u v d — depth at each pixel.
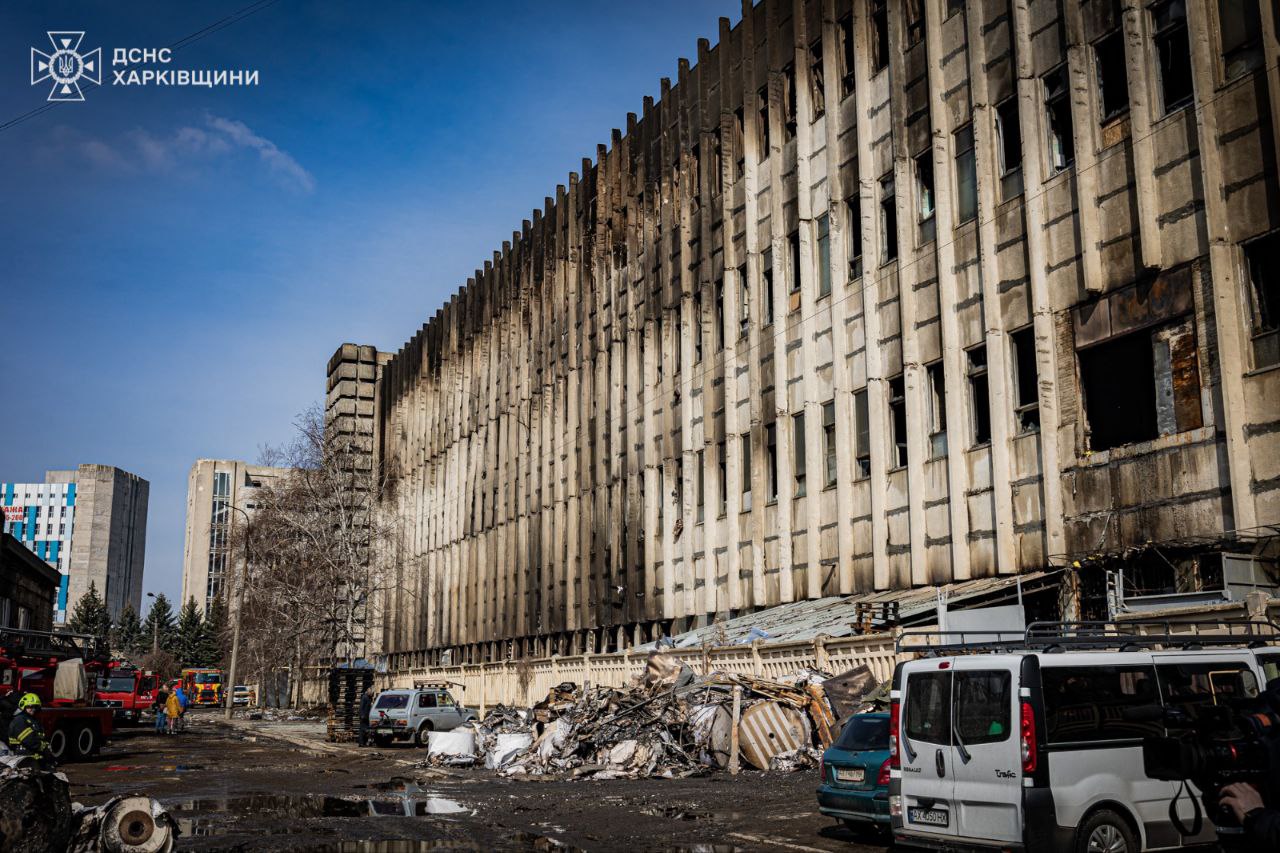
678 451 39.41
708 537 36.50
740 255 36.22
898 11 28.50
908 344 27.27
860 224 29.92
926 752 10.62
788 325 33.00
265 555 70.75
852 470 29.56
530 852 12.02
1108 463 21.31
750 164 35.44
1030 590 22.02
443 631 64.94
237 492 188.62
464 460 63.97
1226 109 19.44
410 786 20.64
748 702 21.39
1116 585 20.50
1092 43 22.39
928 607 22.86
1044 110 23.66
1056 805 9.64
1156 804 10.14
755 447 34.16
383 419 83.00
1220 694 10.87
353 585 68.56
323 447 70.25
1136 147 20.89
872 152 29.44
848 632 24.19
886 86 29.14
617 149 47.09
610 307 46.16
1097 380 21.89
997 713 10.05
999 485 23.91
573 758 22.55
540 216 55.12
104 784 21.50
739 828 13.82
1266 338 18.77
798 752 20.61
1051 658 10.09
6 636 28.30
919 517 26.53
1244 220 19.05
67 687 28.56
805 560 31.20
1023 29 24.12
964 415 25.44
